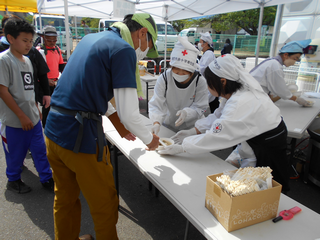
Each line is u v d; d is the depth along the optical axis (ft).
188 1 15.49
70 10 20.21
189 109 6.82
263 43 43.52
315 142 8.05
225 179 3.21
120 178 8.90
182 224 6.64
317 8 15.52
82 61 3.64
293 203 3.78
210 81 4.80
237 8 14.25
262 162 4.88
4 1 18.57
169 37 34.55
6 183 8.39
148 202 7.56
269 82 8.98
